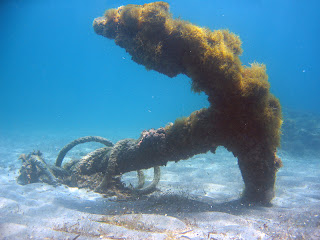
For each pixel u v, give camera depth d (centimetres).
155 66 462
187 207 399
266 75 413
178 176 735
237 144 423
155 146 452
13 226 275
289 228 295
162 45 427
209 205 417
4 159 977
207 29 423
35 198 451
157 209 388
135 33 447
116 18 476
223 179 698
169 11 450
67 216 349
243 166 439
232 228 287
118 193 501
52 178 564
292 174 756
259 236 266
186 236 264
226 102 404
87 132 2423
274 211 376
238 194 529
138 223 305
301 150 1213
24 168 585
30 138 1777
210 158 1049
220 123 415
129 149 491
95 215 353
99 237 263
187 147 438
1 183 566
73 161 664
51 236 256
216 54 391
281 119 426
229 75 386
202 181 674
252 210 383
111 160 500
